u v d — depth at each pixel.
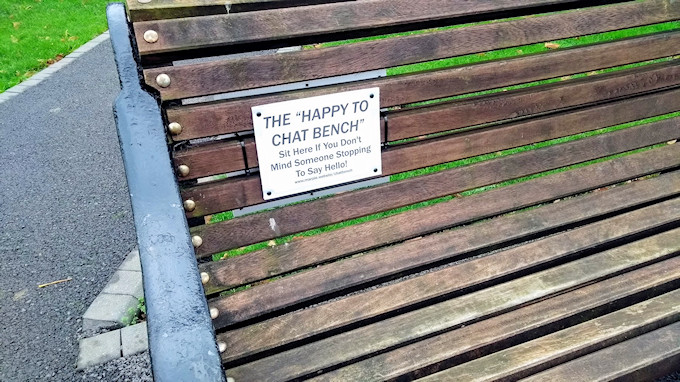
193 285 0.95
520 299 1.84
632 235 2.07
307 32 1.56
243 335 1.63
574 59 1.91
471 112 1.82
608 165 2.07
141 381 2.19
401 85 1.70
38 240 3.32
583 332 1.83
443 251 1.84
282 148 1.61
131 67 1.34
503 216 1.97
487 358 1.75
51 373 2.26
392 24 1.65
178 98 1.49
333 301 1.74
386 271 1.77
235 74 1.53
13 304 2.73
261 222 1.65
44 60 6.92
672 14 2.00
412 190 1.82
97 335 2.42
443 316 1.78
